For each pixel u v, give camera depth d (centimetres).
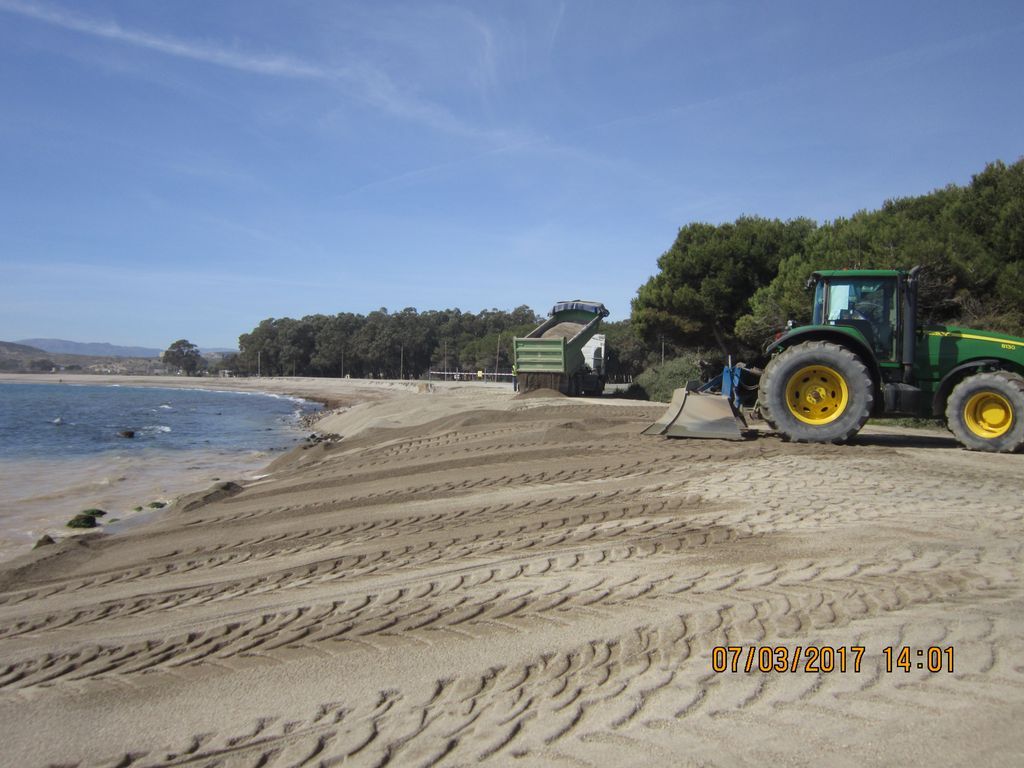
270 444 2039
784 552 503
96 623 488
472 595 464
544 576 489
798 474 724
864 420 864
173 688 367
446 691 339
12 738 326
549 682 338
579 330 2623
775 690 315
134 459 1648
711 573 470
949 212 1800
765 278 2350
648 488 710
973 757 258
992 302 1588
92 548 741
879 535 528
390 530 664
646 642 372
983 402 859
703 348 2752
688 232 2570
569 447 941
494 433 1199
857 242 1778
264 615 464
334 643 407
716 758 266
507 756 279
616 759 270
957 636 356
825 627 375
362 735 306
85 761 303
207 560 642
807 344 896
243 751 303
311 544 653
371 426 1852
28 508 1071
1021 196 1636
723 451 842
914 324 907
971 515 573
